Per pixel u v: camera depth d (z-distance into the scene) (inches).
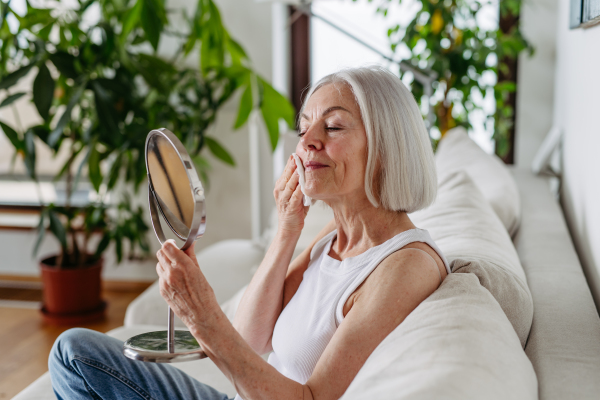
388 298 33.5
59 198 142.0
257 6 123.1
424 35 112.7
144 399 43.2
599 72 47.4
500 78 130.0
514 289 38.4
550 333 36.3
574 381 30.4
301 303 40.4
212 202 131.0
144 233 124.0
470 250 43.6
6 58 101.5
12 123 141.6
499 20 126.9
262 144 132.9
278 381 31.9
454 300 32.5
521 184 92.3
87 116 109.9
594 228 49.0
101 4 108.8
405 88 37.8
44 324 113.4
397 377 27.9
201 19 108.8
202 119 114.4
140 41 111.9
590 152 52.6
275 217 94.1
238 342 32.0
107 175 115.3
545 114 126.7
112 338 45.8
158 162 32.9
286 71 139.1
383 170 36.9
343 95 37.5
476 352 28.3
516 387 27.6
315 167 38.0
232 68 110.0
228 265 84.0
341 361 32.5
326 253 42.6
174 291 31.9
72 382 43.3
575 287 43.8
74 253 114.3
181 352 32.1
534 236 59.4
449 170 80.0
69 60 97.9
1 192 144.1
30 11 102.7
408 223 38.8
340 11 136.0
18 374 93.3
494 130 119.6
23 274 139.9
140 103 107.9
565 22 93.9
